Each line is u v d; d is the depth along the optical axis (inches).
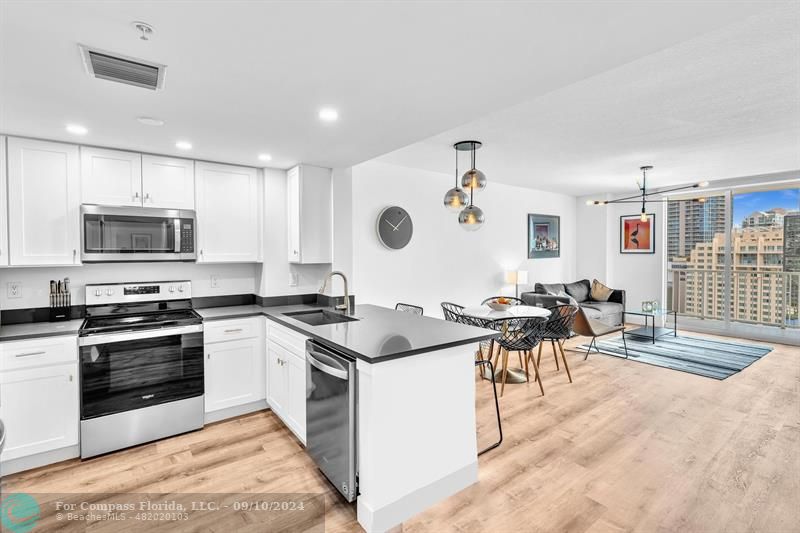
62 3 49.3
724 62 93.2
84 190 112.2
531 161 191.6
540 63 66.8
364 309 142.1
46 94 78.0
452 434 87.8
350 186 148.6
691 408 133.6
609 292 273.4
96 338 103.3
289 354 112.2
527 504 83.6
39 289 115.6
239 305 150.1
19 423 95.2
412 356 80.9
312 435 95.0
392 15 52.9
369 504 76.3
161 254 122.6
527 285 272.1
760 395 145.6
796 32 79.7
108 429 105.0
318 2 50.0
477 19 53.9
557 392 149.6
